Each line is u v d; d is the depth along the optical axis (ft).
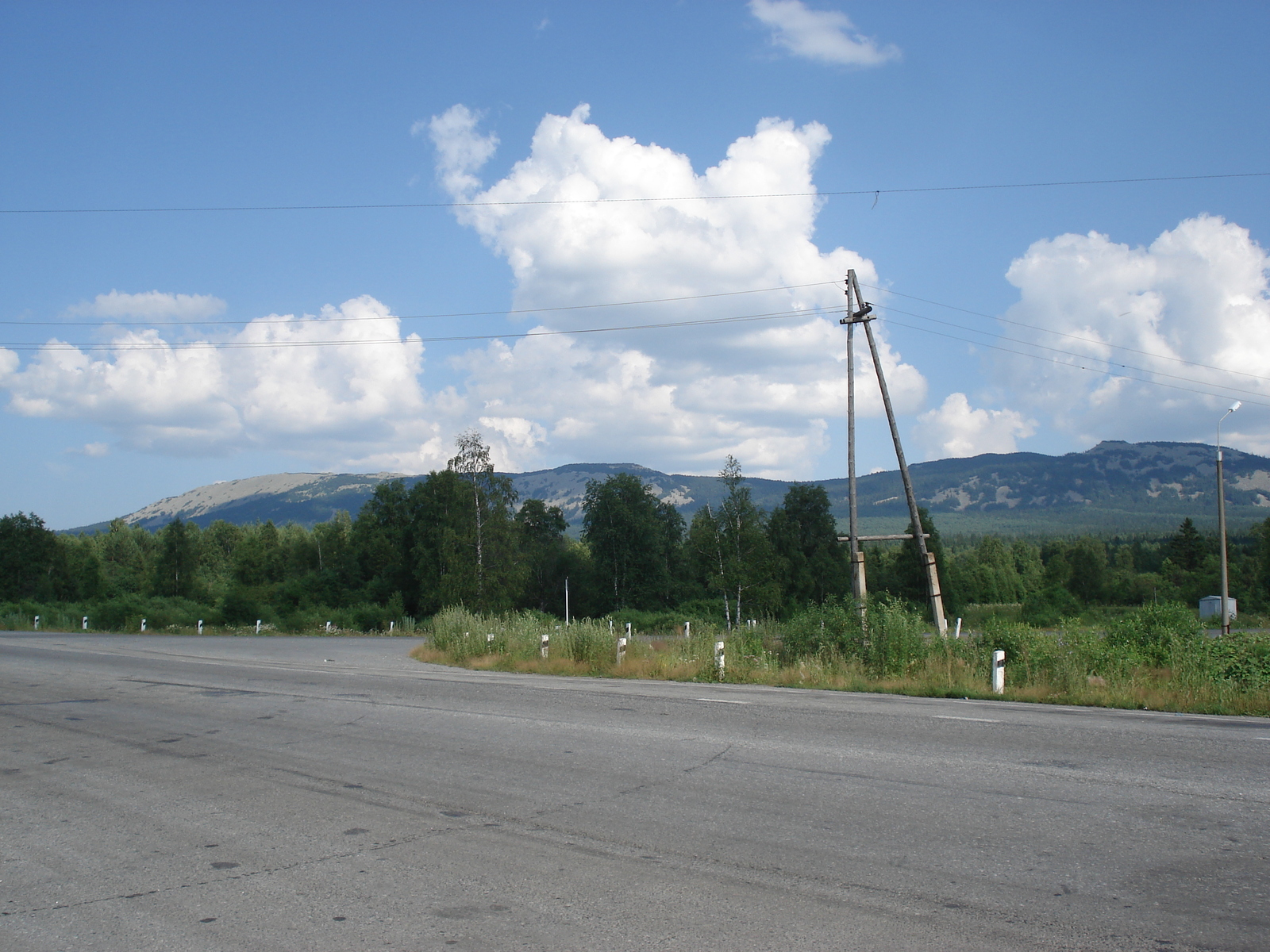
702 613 211.61
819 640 62.75
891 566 276.41
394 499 286.87
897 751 29.84
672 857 19.17
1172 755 28.73
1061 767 26.99
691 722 37.32
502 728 36.83
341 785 27.02
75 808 25.18
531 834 21.21
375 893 17.40
